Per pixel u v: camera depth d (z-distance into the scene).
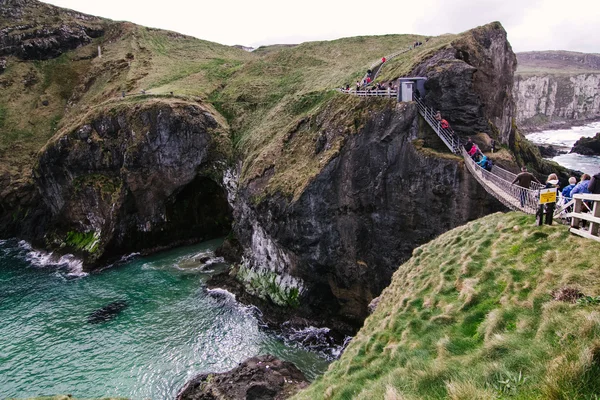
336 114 41.41
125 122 58.75
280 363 30.28
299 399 15.94
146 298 43.38
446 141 33.12
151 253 57.97
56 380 30.73
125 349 34.44
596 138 104.56
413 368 11.41
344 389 13.09
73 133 60.75
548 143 123.88
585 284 10.52
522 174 19.11
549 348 8.73
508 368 8.86
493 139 35.50
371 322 18.78
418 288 17.44
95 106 67.62
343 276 38.12
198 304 41.91
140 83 77.56
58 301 43.47
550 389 7.36
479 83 40.06
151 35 102.62
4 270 53.53
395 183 35.06
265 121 58.59
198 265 51.94
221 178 59.19
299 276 40.50
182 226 61.41
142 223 58.03
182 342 35.34
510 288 12.71
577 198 13.43
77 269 53.22
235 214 50.84
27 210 67.44
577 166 90.50
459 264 16.81
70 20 101.12
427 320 14.27
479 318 12.54
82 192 60.06
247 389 26.31
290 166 43.34
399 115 35.25
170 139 58.09
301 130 47.19
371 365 13.89
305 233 38.53
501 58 43.59
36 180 63.62
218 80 79.06
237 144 59.28
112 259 55.59
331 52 76.25
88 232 59.75
